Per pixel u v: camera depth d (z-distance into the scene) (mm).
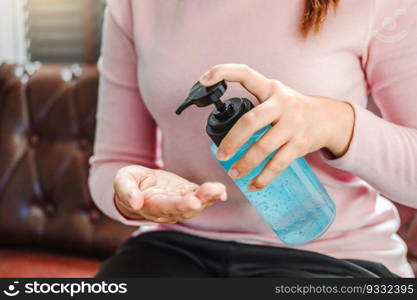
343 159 721
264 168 634
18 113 1646
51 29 2229
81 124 1595
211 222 845
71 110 1606
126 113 976
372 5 745
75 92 1616
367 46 771
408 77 752
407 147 727
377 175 734
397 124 780
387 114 795
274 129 620
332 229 790
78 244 1558
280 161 627
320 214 710
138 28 873
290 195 693
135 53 945
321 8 736
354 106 720
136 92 973
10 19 2201
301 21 755
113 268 844
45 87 1646
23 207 1604
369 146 714
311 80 765
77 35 2201
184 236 864
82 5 2143
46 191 1603
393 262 791
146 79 869
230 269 810
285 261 779
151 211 654
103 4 2115
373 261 778
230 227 837
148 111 980
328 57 765
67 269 1451
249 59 791
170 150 875
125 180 696
